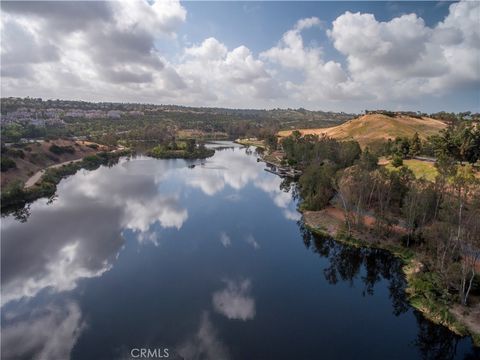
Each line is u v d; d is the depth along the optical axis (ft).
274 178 449.89
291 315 142.00
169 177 439.22
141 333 127.54
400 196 236.63
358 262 199.00
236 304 149.18
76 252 201.67
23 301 148.15
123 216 272.31
